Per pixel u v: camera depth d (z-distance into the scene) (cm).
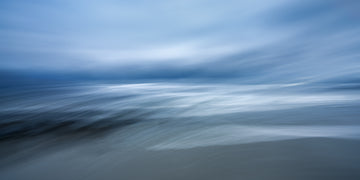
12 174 322
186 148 386
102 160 355
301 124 560
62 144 447
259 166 292
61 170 329
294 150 336
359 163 284
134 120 692
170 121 663
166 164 324
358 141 365
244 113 748
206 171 294
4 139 488
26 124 639
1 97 1356
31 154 392
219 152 351
